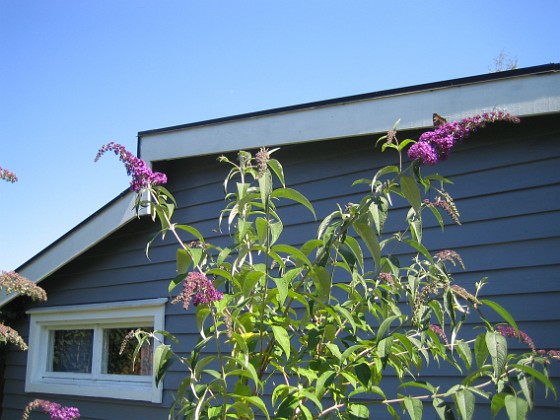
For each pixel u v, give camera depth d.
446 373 3.71
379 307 2.55
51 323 6.37
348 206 2.36
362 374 2.18
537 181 3.64
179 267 2.47
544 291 3.51
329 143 4.52
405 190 2.13
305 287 2.65
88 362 6.11
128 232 5.77
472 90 3.67
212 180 5.15
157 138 4.98
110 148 2.35
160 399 5.14
